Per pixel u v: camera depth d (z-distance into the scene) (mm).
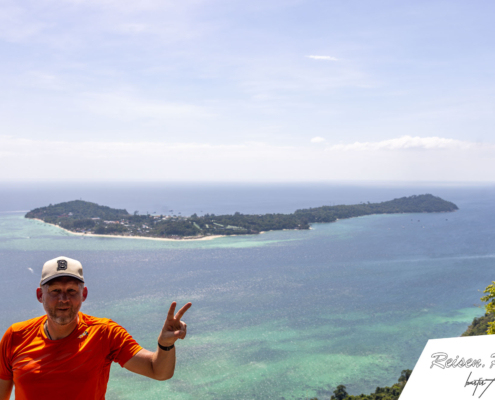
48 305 3027
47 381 3064
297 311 96375
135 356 3303
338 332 80188
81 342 3227
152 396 53188
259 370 61406
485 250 187000
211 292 116812
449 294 110375
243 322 88000
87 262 162000
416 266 152750
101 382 3324
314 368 62031
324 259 169250
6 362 3270
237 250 192125
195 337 77438
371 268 150750
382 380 57594
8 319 93562
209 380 58000
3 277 134625
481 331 60938
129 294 114500
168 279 133875
